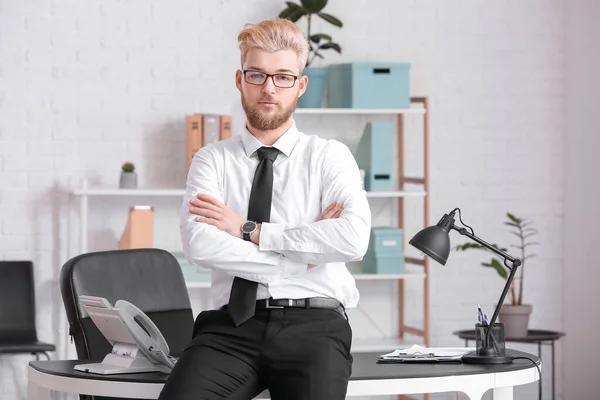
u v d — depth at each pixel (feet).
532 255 20.88
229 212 9.50
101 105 19.51
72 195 19.40
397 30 20.43
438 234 10.69
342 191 9.66
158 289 13.32
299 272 9.29
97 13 19.45
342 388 8.82
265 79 9.46
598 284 19.92
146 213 18.48
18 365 19.30
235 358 8.85
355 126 20.35
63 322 19.39
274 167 9.75
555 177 21.01
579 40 20.36
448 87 20.65
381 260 19.20
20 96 19.26
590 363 20.27
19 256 19.29
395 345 19.43
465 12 20.66
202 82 19.80
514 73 20.84
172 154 19.72
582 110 20.31
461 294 20.79
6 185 19.25
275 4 19.93
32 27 19.26
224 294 9.51
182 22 19.72
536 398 20.86
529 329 20.59
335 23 18.98
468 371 9.88
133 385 9.52
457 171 20.72
